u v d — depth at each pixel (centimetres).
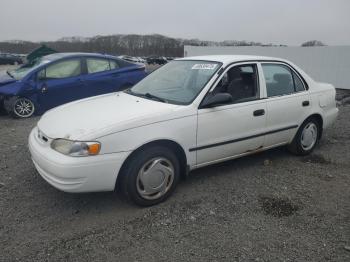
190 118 373
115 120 339
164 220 336
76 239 303
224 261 277
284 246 299
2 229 314
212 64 430
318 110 516
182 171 393
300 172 462
